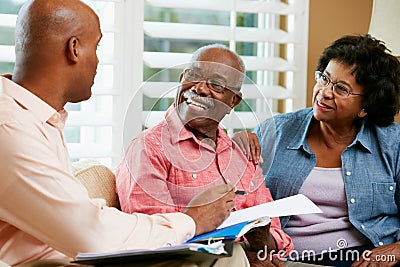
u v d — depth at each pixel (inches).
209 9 119.3
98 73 119.7
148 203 82.7
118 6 113.7
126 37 114.3
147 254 64.7
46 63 69.7
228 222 78.8
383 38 115.8
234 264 75.7
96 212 68.6
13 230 70.2
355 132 104.3
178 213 75.7
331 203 101.8
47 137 68.7
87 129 120.0
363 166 102.0
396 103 102.9
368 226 101.1
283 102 132.3
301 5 125.7
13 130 66.3
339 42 103.0
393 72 101.7
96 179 87.5
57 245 68.4
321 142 104.2
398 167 102.6
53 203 66.6
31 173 66.0
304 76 127.4
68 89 71.4
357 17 128.5
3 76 73.2
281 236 95.4
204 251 65.1
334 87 99.9
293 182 102.3
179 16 124.3
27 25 69.6
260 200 93.4
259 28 125.6
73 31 70.1
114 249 68.9
